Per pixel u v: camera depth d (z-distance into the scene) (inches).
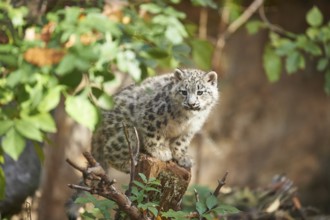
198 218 322.0
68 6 397.1
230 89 804.0
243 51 805.2
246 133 792.3
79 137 647.1
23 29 371.2
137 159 356.2
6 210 470.0
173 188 347.6
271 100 804.0
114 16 392.2
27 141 477.1
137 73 343.3
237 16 583.5
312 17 482.3
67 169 641.0
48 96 310.0
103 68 336.2
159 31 386.9
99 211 347.9
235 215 472.1
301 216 487.5
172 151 414.3
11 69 333.1
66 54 309.9
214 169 761.6
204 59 480.4
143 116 406.3
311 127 790.5
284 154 776.3
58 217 629.0
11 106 344.8
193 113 410.0
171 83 413.1
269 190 503.8
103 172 276.8
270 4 770.8
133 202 312.0
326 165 774.5
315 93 799.1
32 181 481.1
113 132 419.2
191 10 774.5
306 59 780.6
